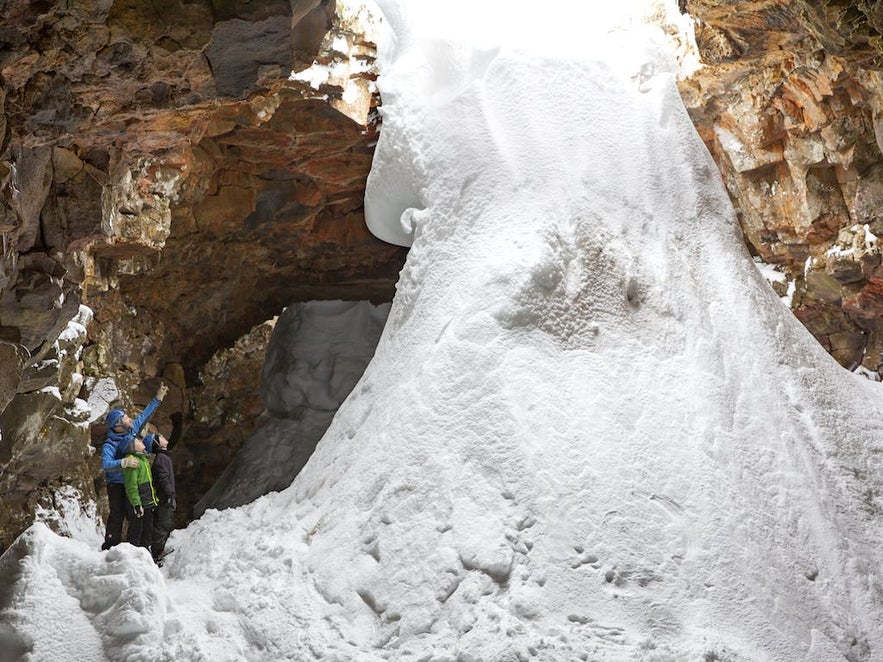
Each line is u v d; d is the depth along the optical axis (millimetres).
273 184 12648
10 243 7023
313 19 7262
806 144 10773
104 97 7109
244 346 15523
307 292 15391
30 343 7734
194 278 13406
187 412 15133
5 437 8438
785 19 9531
